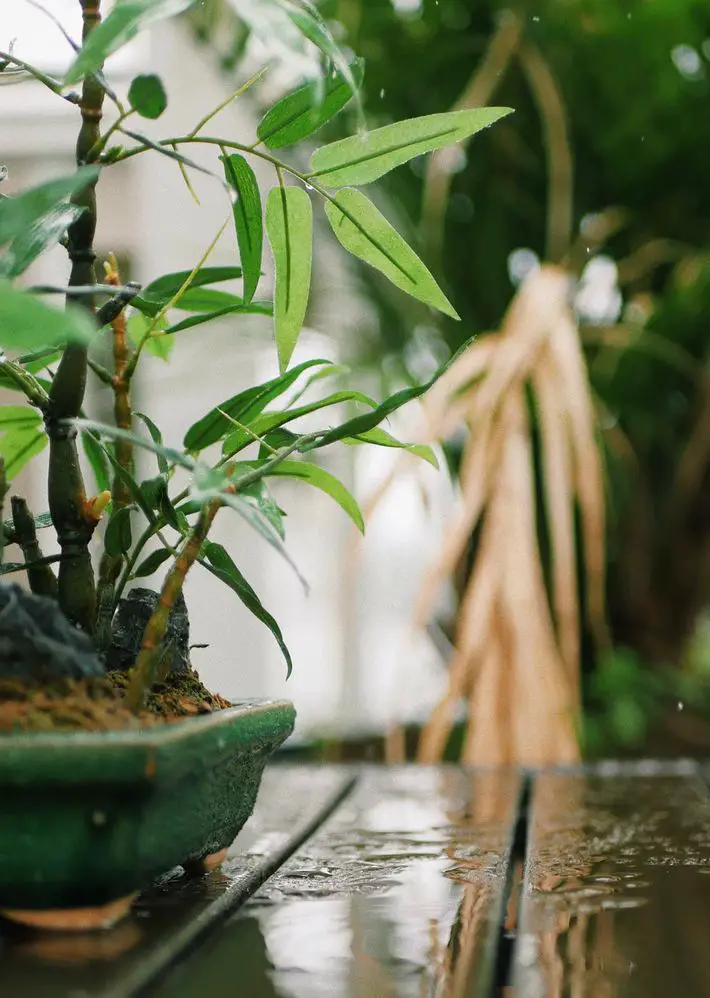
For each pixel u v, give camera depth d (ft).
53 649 1.87
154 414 5.37
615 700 4.77
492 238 4.96
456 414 3.87
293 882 2.18
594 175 4.97
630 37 4.51
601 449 4.39
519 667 3.61
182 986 1.74
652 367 4.66
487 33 4.69
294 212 2.08
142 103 1.86
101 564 2.10
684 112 4.67
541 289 3.98
